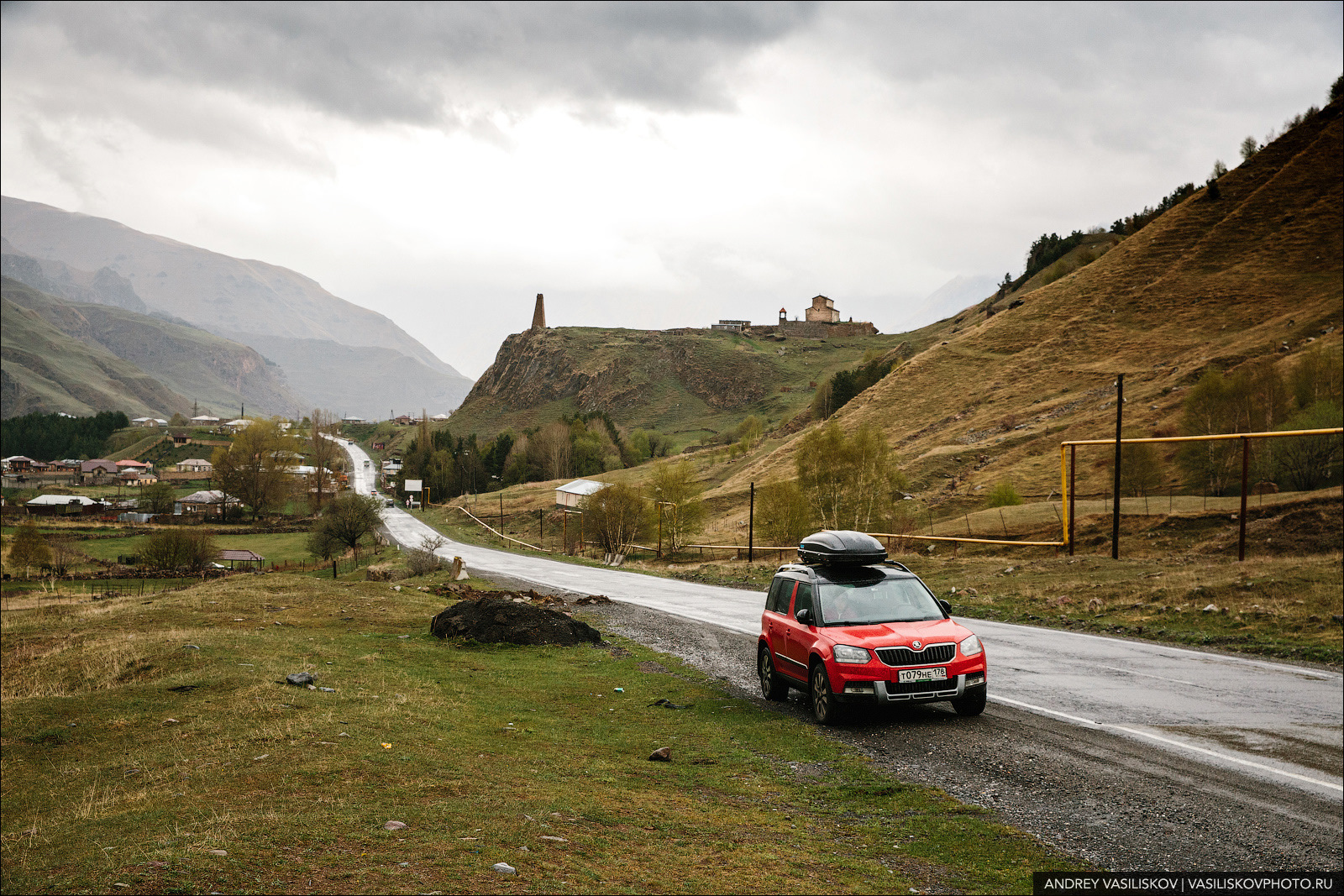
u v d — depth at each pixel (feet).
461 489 543.80
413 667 49.73
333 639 60.13
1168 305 339.98
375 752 28.48
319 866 16.96
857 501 213.25
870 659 33.99
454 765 27.22
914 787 26.40
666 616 80.07
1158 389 259.19
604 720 37.27
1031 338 365.61
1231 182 409.90
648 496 248.52
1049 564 105.70
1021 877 19.45
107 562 293.43
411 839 18.92
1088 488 202.69
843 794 25.98
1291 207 366.84
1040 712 36.83
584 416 619.67
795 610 39.34
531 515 374.22
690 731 34.81
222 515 455.22
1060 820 23.44
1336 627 60.70
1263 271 334.44
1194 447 188.55
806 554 41.68
